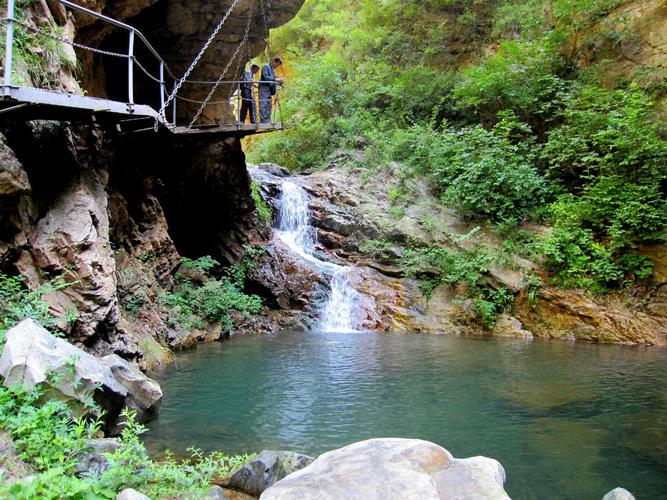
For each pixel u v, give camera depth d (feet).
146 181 43.06
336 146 75.87
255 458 15.03
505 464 17.40
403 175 62.80
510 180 53.83
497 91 63.67
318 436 19.85
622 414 22.71
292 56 102.99
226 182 52.75
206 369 31.35
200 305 43.60
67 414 14.96
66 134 27.73
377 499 10.31
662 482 16.06
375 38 88.63
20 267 22.81
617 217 46.75
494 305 48.65
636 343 42.65
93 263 25.32
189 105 48.06
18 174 21.44
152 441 18.90
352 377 29.48
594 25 61.16
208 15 41.65
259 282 52.39
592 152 51.67
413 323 49.83
